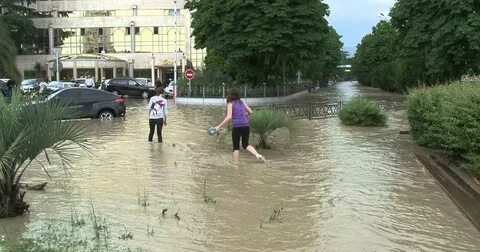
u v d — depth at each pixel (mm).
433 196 8930
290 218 7512
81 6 84375
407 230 6992
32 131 7141
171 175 10562
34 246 5645
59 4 84562
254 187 9523
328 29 42656
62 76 77938
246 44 40094
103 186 9492
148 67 82062
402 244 6418
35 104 7344
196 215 7602
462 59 33750
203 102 41094
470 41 31938
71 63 74188
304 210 7961
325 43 43938
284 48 40406
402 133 18375
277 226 7117
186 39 82250
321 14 40344
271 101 43188
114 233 6652
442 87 14484
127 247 6090
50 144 7297
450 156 12055
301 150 14352
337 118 24969
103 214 7566
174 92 39906
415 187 9648
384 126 21312
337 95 58781
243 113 12492
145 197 8602
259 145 14664
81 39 84750
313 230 6953
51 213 7613
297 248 6230
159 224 7117
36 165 11547
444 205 8320
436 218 7574
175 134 17969
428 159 12539
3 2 79125
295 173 10914
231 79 44375
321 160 12641
